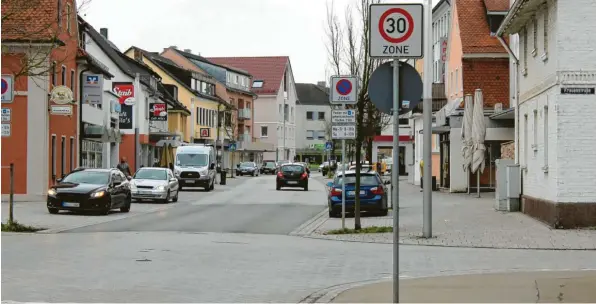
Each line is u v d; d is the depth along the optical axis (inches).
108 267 544.7
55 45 916.6
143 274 513.3
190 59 4097.0
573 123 829.8
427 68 772.0
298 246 724.7
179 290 450.6
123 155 2596.0
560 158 832.3
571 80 830.5
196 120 3646.7
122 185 1190.3
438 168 1907.0
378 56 381.1
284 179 2050.9
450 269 560.4
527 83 1055.0
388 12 381.4
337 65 1311.5
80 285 460.4
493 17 1679.4
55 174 1539.1
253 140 4781.0
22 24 1397.6
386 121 1971.0
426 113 780.0
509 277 503.2
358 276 523.2
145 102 2723.9
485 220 962.7
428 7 768.9
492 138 1499.8
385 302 410.0
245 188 2175.2
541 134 943.0
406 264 589.6
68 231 861.8
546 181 904.9
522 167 1088.8
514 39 1579.7
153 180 1471.5
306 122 5733.3
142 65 2950.3
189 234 837.8
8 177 1465.3
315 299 422.0
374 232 849.5
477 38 1668.3
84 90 1721.2
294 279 505.7
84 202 1095.0
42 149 1462.8
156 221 1029.8
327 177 3282.5
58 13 1462.8
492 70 1656.0
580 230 824.9
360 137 879.1
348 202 1098.1
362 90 964.6
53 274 504.4
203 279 497.7
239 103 4500.5
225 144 3964.1
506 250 686.5
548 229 839.1
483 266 576.4
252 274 526.6
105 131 1798.7
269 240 786.2
